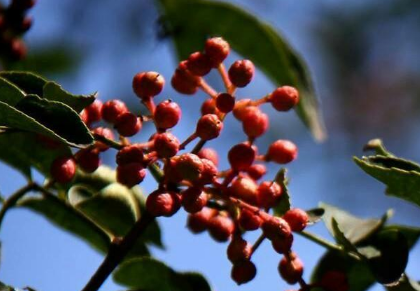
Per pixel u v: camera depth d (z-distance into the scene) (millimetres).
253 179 396
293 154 397
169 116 380
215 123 381
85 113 384
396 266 398
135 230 382
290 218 385
